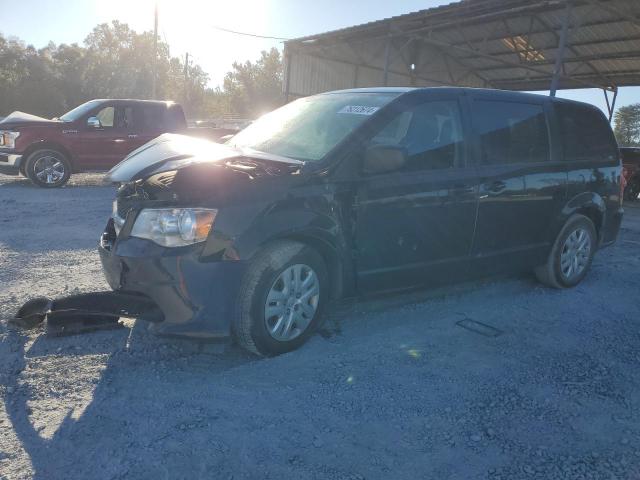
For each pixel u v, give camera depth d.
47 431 2.76
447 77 24.73
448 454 2.70
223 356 3.65
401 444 2.77
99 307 3.54
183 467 2.52
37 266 5.54
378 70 23.17
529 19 17.77
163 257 3.26
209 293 3.30
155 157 3.79
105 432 2.76
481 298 5.07
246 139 4.68
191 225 3.27
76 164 11.82
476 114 4.59
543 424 2.98
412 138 4.18
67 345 3.70
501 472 2.58
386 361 3.66
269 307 3.54
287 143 4.23
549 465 2.64
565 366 3.70
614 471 2.61
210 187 3.37
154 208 3.38
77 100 67.94
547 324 4.48
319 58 22.03
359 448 2.72
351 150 3.84
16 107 62.69
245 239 3.34
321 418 2.96
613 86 22.97
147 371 3.40
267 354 3.62
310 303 3.77
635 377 3.58
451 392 3.29
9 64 64.81
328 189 3.69
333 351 3.78
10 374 3.30
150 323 3.47
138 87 74.44
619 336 4.29
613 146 5.94
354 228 3.83
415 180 4.09
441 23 16.95
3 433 2.73
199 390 3.20
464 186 4.36
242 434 2.79
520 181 4.78
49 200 9.83
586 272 5.68
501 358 3.79
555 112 5.29
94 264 5.69
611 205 5.82
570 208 5.28
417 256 4.22
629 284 5.79
